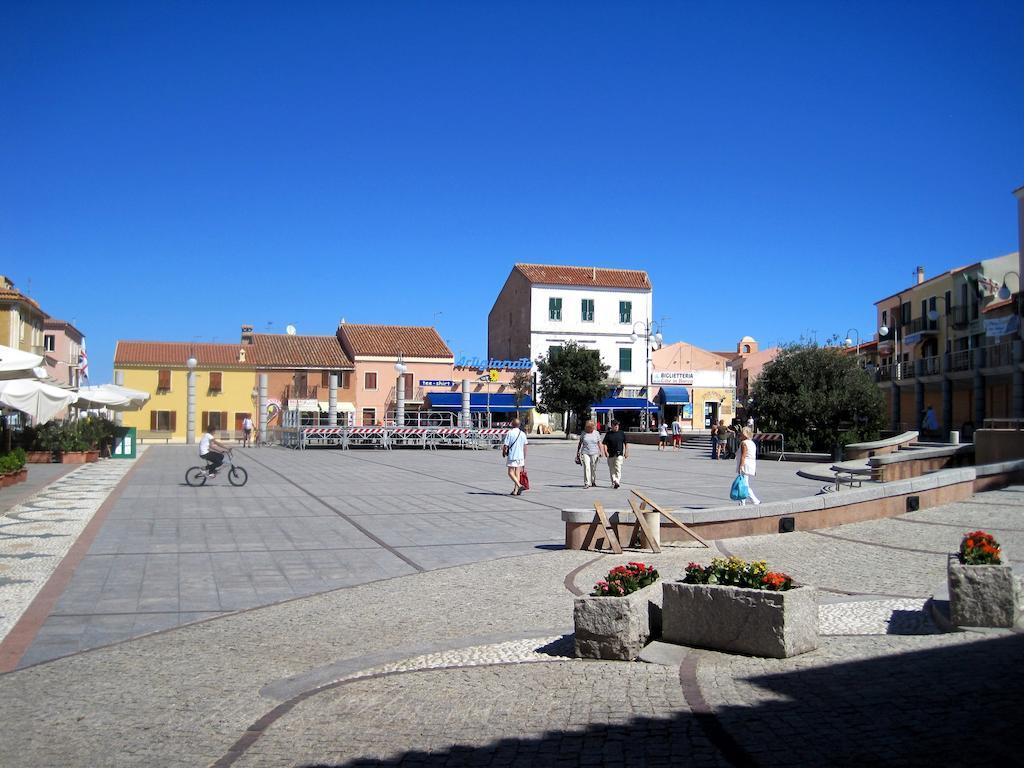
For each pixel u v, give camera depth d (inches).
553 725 205.8
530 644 288.7
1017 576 277.7
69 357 2632.9
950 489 617.9
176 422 2369.6
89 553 473.7
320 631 317.4
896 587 370.3
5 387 960.9
